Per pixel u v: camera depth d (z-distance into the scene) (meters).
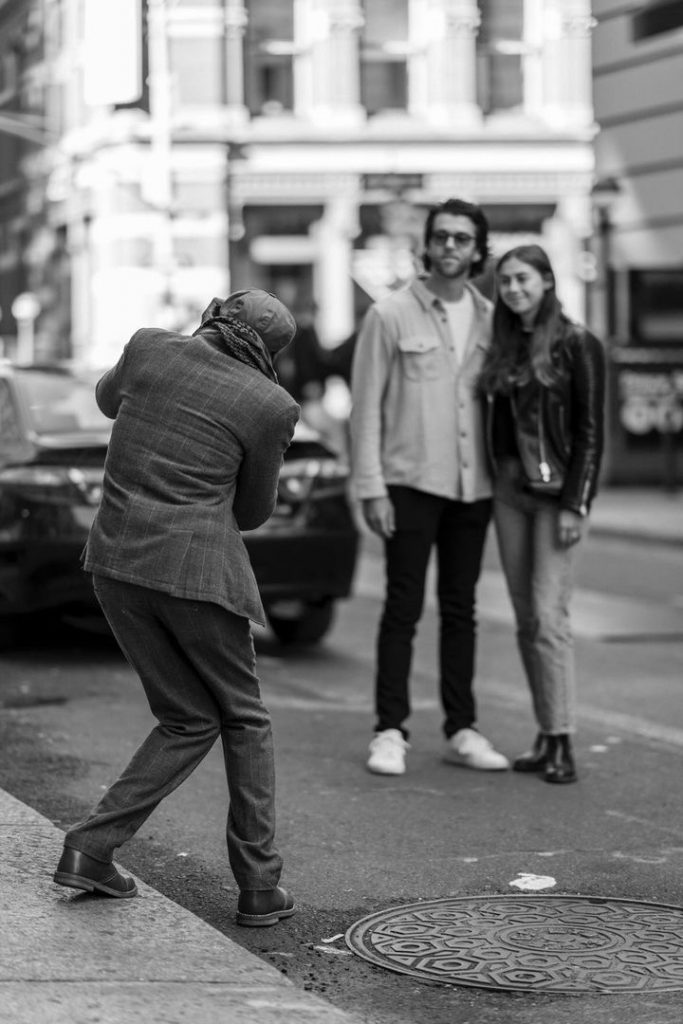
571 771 7.61
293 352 26.39
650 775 7.77
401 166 32.97
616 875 6.16
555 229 33.31
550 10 33.06
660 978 5.06
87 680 10.11
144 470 5.23
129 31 21.70
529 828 6.80
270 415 5.21
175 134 32.41
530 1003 4.87
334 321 33.06
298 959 5.21
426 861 6.31
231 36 32.69
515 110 33.47
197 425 5.21
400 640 7.76
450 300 7.71
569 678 7.59
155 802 5.39
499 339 7.51
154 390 5.26
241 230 33.03
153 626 5.27
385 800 7.23
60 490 10.21
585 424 7.35
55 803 7.12
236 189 32.88
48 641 11.58
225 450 5.21
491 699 9.67
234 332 5.30
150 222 32.66
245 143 32.75
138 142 32.75
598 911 5.71
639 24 23.16
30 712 9.12
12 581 10.30
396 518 7.68
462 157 33.03
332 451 11.05
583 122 33.12
